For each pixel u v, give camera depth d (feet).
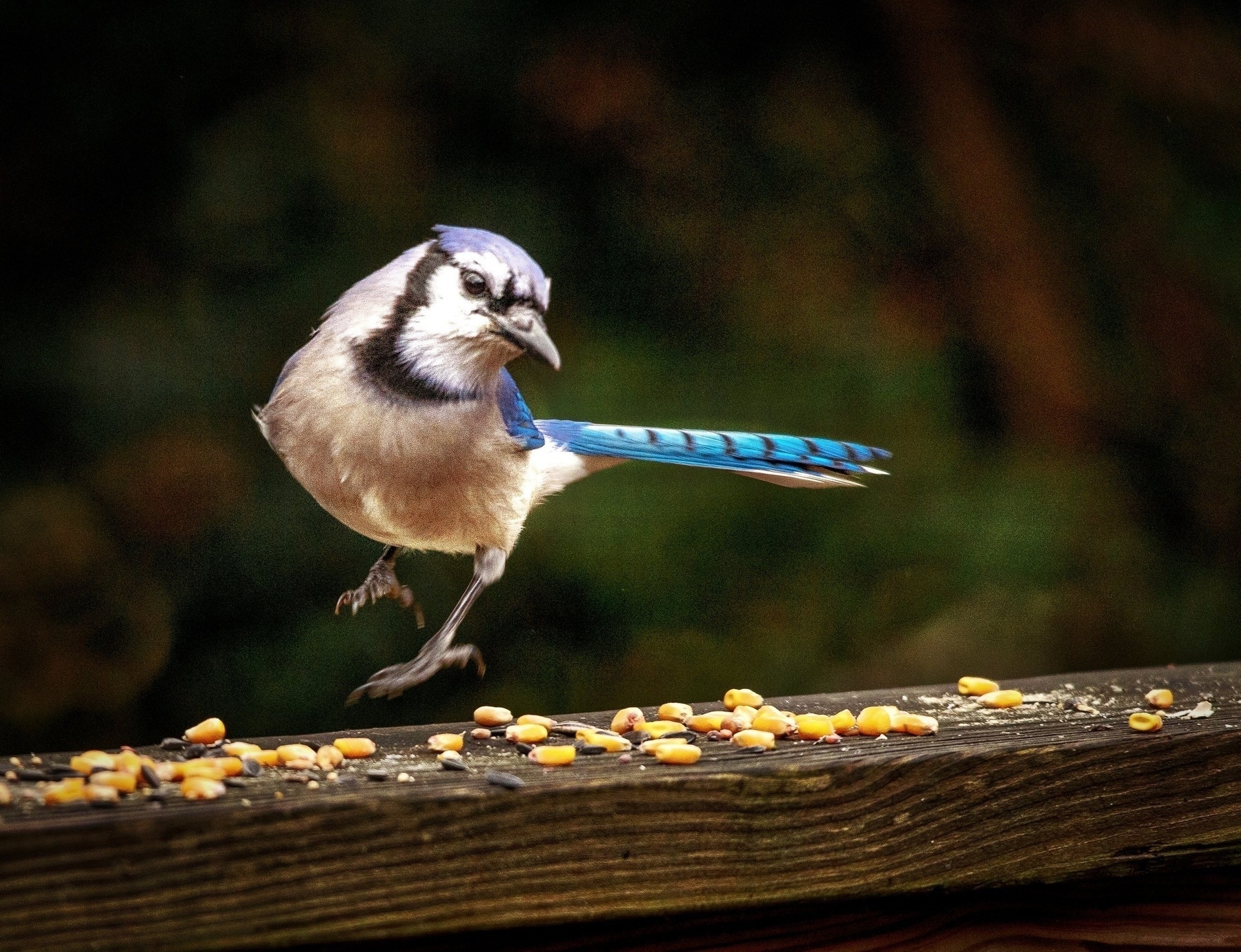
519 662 37.65
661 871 12.21
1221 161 44.78
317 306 38.99
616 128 42.73
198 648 37.14
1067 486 42.37
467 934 12.12
